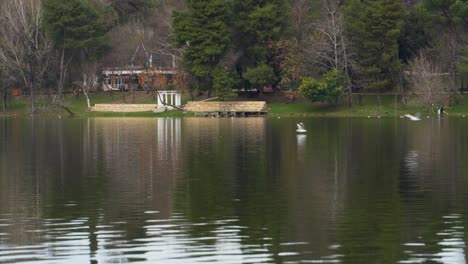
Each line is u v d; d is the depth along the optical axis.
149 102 159.88
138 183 52.06
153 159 66.69
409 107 142.88
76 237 36.38
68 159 67.19
